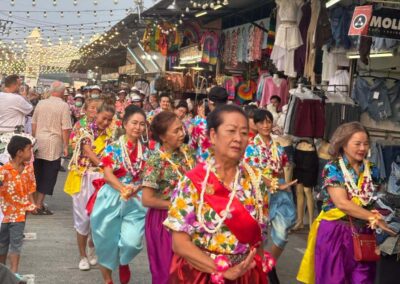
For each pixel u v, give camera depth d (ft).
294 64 38.58
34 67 162.91
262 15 48.47
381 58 33.30
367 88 33.17
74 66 171.22
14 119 34.06
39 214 34.63
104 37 88.38
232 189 11.23
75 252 26.50
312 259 17.83
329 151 17.08
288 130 32.55
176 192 11.30
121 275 20.68
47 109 34.60
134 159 20.18
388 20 23.12
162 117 17.17
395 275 20.06
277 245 22.40
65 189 24.13
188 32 57.52
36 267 23.95
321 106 32.53
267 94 42.52
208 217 11.12
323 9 33.94
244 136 11.23
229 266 11.04
